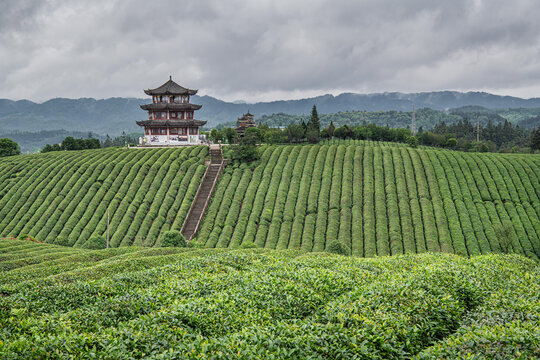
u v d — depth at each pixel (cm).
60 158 12456
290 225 8862
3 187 10794
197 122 14338
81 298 2648
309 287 2530
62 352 1600
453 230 8456
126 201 9794
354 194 9731
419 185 10088
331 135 16375
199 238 8462
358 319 1834
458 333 1761
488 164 11319
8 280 3722
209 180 10838
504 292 2289
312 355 1560
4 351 1537
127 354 1634
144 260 4231
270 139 14038
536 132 16650
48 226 8969
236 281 2902
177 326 1942
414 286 2341
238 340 1667
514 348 1477
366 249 7900
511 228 8475
